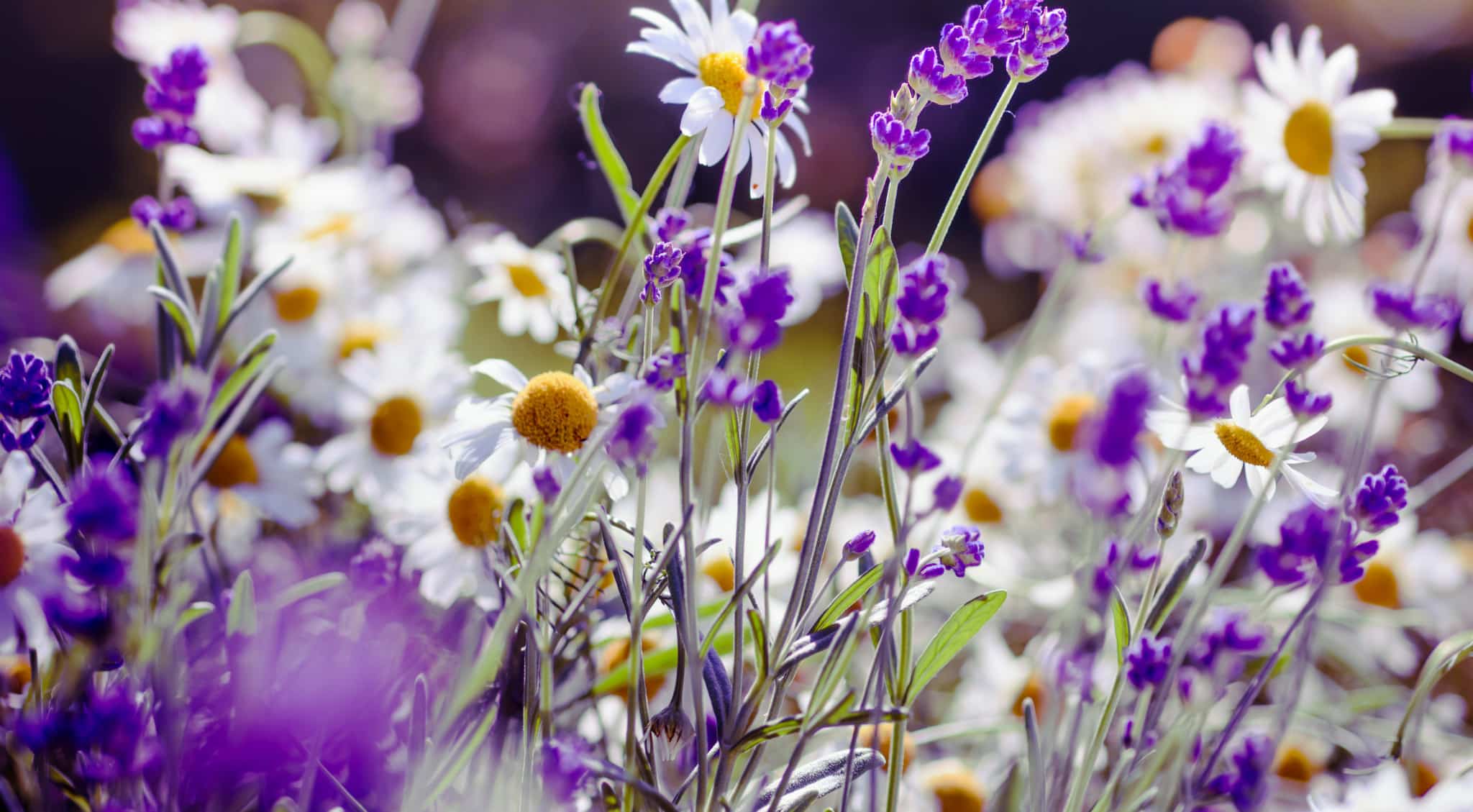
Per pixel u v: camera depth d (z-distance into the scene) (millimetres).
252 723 547
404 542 599
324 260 683
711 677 541
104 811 530
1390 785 553
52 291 722
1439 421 898
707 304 521
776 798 527
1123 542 536
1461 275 713
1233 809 579
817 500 534
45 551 544
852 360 545
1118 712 555
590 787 565
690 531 522
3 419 544
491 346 1000
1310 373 749
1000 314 1348
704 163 556
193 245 692
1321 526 534
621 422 516
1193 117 826
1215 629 522
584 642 588
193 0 743
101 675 557
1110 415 494
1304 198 654
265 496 634
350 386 646
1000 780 621
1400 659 709
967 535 542
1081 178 869
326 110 780
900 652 549
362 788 557
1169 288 528
